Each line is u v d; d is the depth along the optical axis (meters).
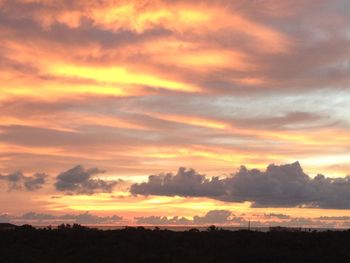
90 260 35.06
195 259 35.12
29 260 34.47
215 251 37.72
